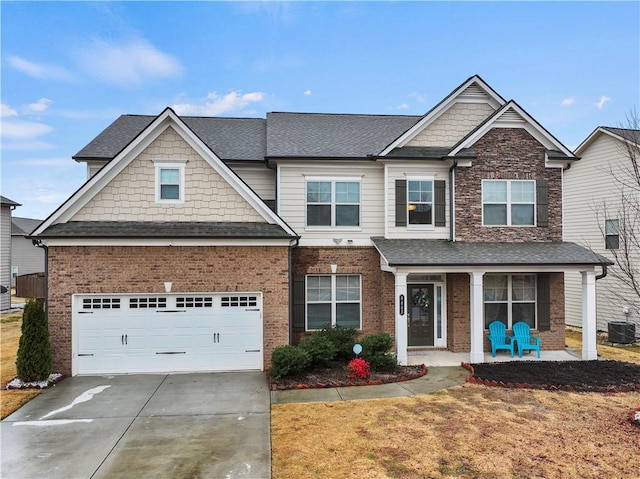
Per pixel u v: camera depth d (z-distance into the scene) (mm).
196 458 6375
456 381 10352
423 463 6141
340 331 12367
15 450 6676
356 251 13750
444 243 13258
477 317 12008
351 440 6961
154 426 7648
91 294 11094
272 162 13625
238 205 12102
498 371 11047
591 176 18891
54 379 10328
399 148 14008
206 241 11383
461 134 14344
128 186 11727
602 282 18156
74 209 11531
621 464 6082
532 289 13883
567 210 20266
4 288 23188
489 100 14414
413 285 13719
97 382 10438
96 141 14727
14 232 37250
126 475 5871
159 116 11688
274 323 11711
